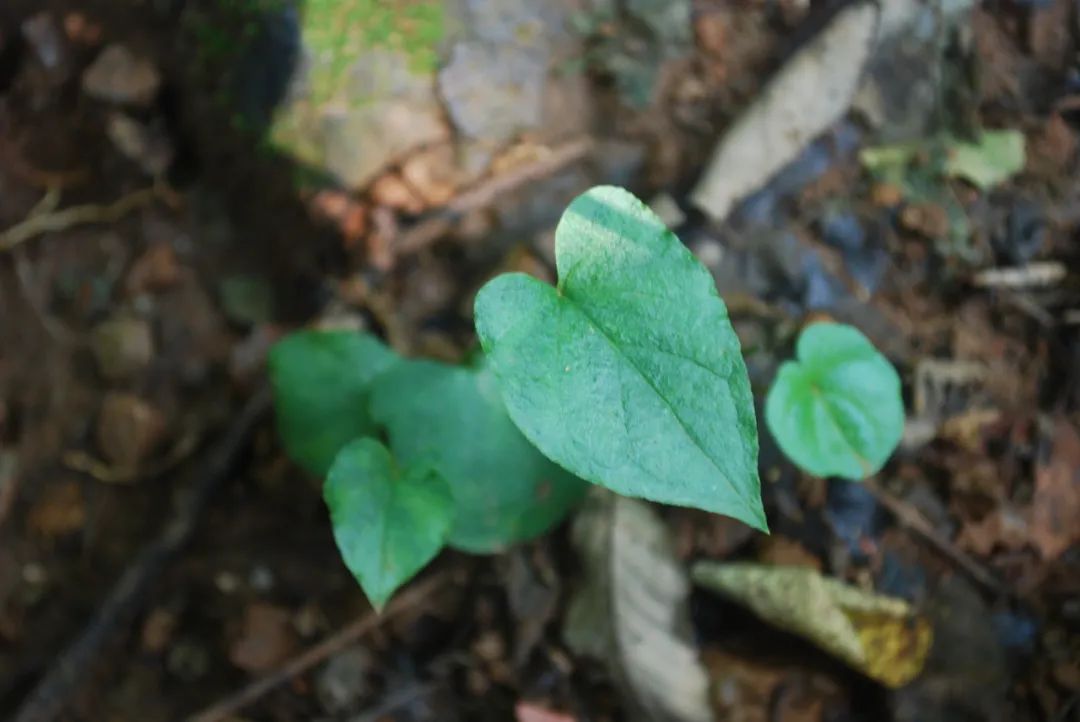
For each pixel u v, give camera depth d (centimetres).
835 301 56
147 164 59
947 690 53
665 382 45
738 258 57
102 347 57
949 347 56
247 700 54
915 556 55
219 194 59
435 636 55
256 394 56
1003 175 58
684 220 57
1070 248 57
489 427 53
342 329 55
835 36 58
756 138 57
